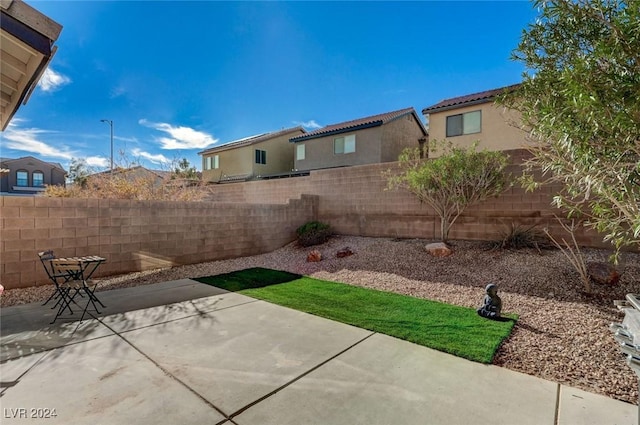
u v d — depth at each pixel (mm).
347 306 5039
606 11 2381
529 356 3316
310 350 3518
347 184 10781
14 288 5828
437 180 7672
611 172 2354
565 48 2959
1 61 4055
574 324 4008
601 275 5105
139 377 2939
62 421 2314
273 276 7246
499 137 12805
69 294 5625
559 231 6980
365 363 3217
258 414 2410
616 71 2156
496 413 2416
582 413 2402
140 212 7539
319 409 2473
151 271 7637
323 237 10281
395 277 6629
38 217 6109
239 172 22438
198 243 8617
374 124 16422
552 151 3561
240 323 4355
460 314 4566
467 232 8234
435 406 2506
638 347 1710
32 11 3180
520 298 5016
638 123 1988
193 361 3258
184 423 2305
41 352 3455
